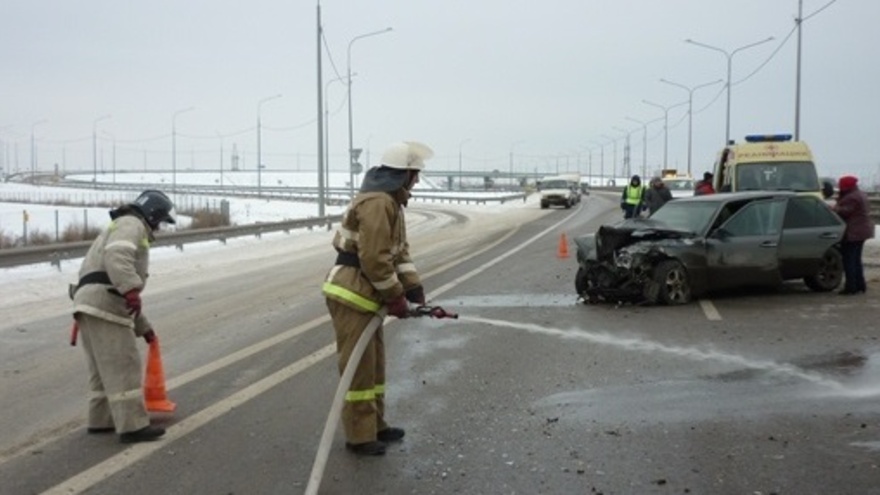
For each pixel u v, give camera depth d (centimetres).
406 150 562
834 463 534
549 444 588
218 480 531
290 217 4991
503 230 3212
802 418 630
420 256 2131
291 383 778
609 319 1080
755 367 795
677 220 1249
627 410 666
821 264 1275
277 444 600
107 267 593
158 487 521
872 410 645
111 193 8994
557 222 3728
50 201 6500
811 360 818
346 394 545
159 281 1700
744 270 1216
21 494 514
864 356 829
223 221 3462
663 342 924
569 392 726
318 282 1606
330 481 524
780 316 1071
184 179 17275
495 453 572
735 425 618
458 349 916
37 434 642
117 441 617
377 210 541
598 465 543
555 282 1489
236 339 1014
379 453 571
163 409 682
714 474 521
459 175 14375
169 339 1029
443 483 518
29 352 975
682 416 645
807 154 2072
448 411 677
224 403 712
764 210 1250
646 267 1162
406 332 1019
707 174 2370
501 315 1134
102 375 612
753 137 2200
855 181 1242
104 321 605
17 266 1842
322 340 982
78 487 524
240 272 1870
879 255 1870
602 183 13325
